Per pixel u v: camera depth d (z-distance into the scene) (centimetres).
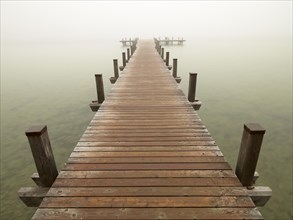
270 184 510
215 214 210
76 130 827
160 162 295
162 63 1139
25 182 539
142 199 229
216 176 266
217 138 730
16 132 814
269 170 560
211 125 827
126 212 213
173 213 212
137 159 303
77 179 263
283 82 1465
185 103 545
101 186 250
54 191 243
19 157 650
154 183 254
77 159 305
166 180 259
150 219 205
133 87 698
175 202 225
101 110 504
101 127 412
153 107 518
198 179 260
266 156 622
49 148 261
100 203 225
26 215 448
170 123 424
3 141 748
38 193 261
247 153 241
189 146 336
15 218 441
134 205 221
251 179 254
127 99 581
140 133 383
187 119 444
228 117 899
